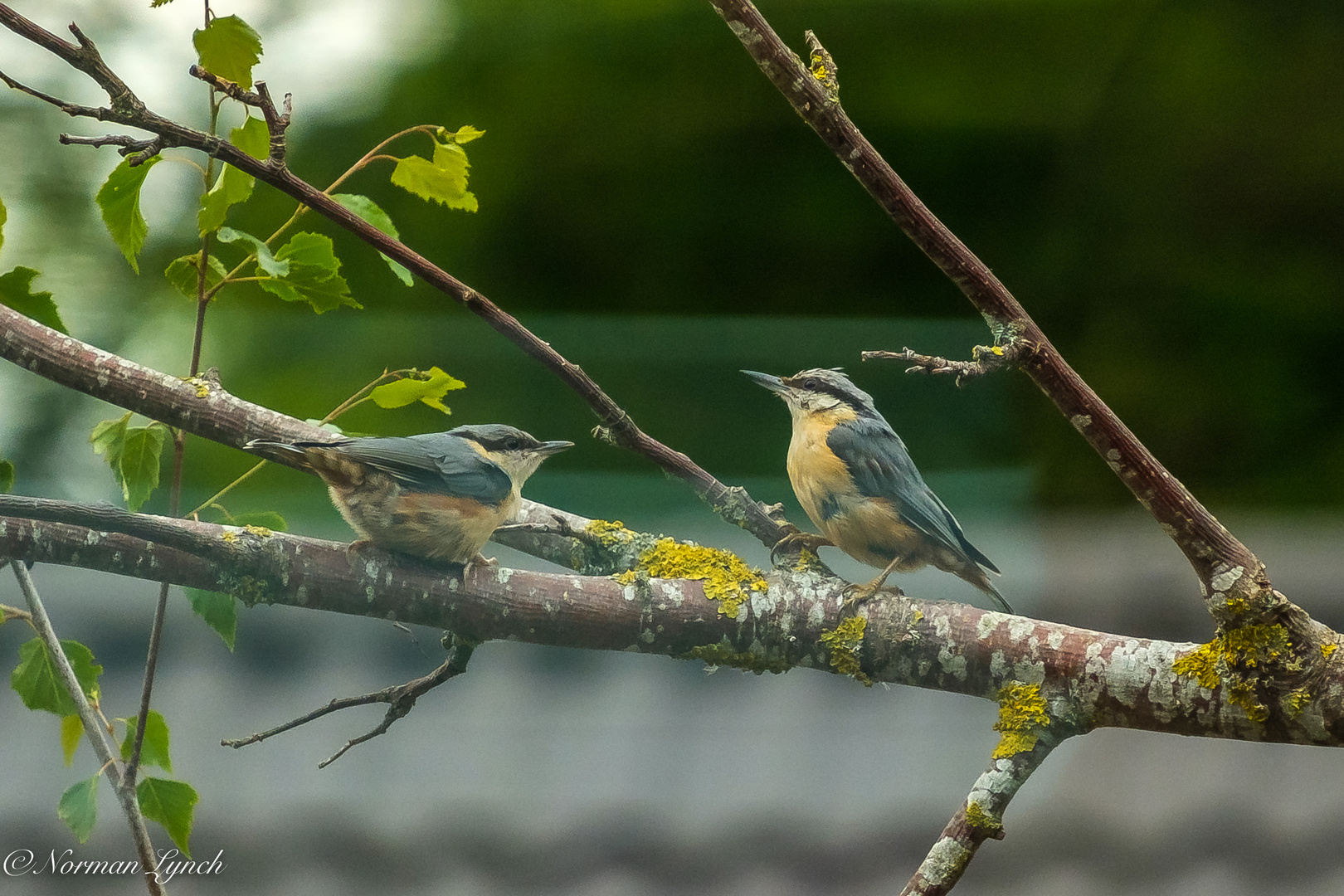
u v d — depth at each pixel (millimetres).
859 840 9320
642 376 17375
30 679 5895
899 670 5434
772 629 5543
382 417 15695
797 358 17609
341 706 5562
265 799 9430
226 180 5250
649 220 18031
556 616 5547
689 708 10484
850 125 4500
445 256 17797
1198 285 17812
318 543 5594
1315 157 17500
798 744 10133
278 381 15531
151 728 5863
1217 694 4906
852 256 18125
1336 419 16969
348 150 17453
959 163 18438
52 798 9328
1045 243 18375
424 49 17750
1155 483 4695
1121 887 9086
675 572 5723
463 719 10281
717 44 17859
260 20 16703
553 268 18125
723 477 16828
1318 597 11250
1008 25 17828
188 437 13914
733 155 18172
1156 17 17578
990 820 4945
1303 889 8922
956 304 18000
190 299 6012
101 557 5352
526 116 17984
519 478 7324
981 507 16281
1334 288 17406
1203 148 17922
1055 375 4535
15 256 14625
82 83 14766
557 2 17703
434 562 5637
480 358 16906
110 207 5391
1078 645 5184
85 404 13484
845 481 7695
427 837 9273
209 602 5891
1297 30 17438
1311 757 9977
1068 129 18141
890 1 17797
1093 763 10203
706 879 9125
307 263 5637
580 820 9430
